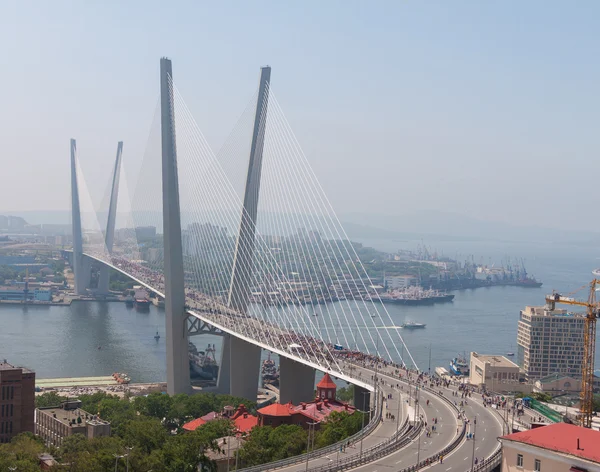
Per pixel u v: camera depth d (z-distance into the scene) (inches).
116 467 4825.3
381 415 6008.9
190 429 7249.0
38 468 4975.4
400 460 4749.0
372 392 6697.8
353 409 7327.8
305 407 7140.8
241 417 7199.8
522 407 6535.4
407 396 6766.7
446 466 4611.2
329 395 7667.3
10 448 5679.1
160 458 5226.4
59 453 5713.6
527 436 3853.3
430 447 5083.7
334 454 4982.8
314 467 4616.1
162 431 6048.2
